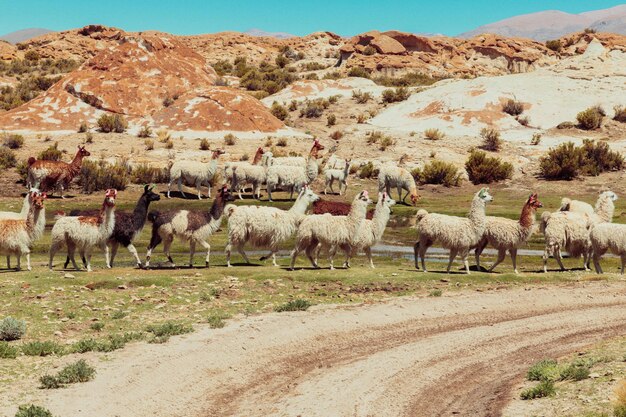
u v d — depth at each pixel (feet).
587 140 145.07
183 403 32.86
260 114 167.53
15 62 303.68
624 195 123.24
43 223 60.80
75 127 160.97
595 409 29.43
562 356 40.70
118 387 34.30
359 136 167.12
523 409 30.91
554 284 61.77
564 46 357.61
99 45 344.69
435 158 146.92
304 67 317.63
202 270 62.49
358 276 60.64
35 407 29.58
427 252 84.53
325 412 31.71
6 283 55.06
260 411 31.94
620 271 71.36
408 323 48.37
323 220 61.87
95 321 46.52
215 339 42.93
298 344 42.83
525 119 176.65
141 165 130.00
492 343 43.96
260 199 114.83
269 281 58.85
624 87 189.06
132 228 63.16
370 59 298.56
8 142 140.05
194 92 171.73
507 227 63.05
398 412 31.78
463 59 330.54
